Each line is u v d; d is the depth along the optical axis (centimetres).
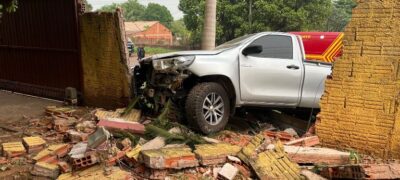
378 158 605
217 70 712
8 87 1246
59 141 689
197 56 709
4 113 944
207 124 706
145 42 7400
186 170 543
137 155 557
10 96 1170
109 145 574
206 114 709
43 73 1131
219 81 736
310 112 870
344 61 633
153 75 754
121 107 924
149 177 527
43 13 1088
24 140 661
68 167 551
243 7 4238
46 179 545
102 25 928
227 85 743
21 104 1051
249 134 777
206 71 704
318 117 663
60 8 1036
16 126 811
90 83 990
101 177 521
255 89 759
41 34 1109
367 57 612
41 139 673
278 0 4178
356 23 618
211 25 1157
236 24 4303
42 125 806
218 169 546
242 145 648
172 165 532
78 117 841
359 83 621
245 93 751
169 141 620
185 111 716
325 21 4656
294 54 803
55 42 1073
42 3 1083
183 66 698
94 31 950
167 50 5866
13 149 628
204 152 568
